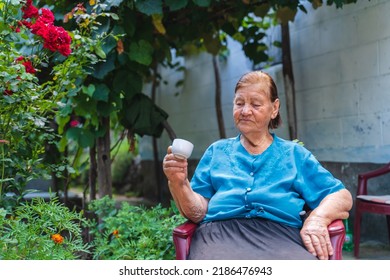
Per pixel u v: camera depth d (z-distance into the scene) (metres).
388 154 4.76
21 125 3.31
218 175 2.62
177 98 8.70
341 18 5.29
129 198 9.18
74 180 10.31
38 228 2.86
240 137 2.72
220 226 2.52
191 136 8.31
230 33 5.44
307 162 2.58
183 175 2.48
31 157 3.53
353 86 5.16
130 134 4.99
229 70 7.29
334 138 5.44
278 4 4.76
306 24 5.81
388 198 4.20
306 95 5.85
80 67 3.56
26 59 3.50
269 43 6.43
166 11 4.97
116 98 4.47
